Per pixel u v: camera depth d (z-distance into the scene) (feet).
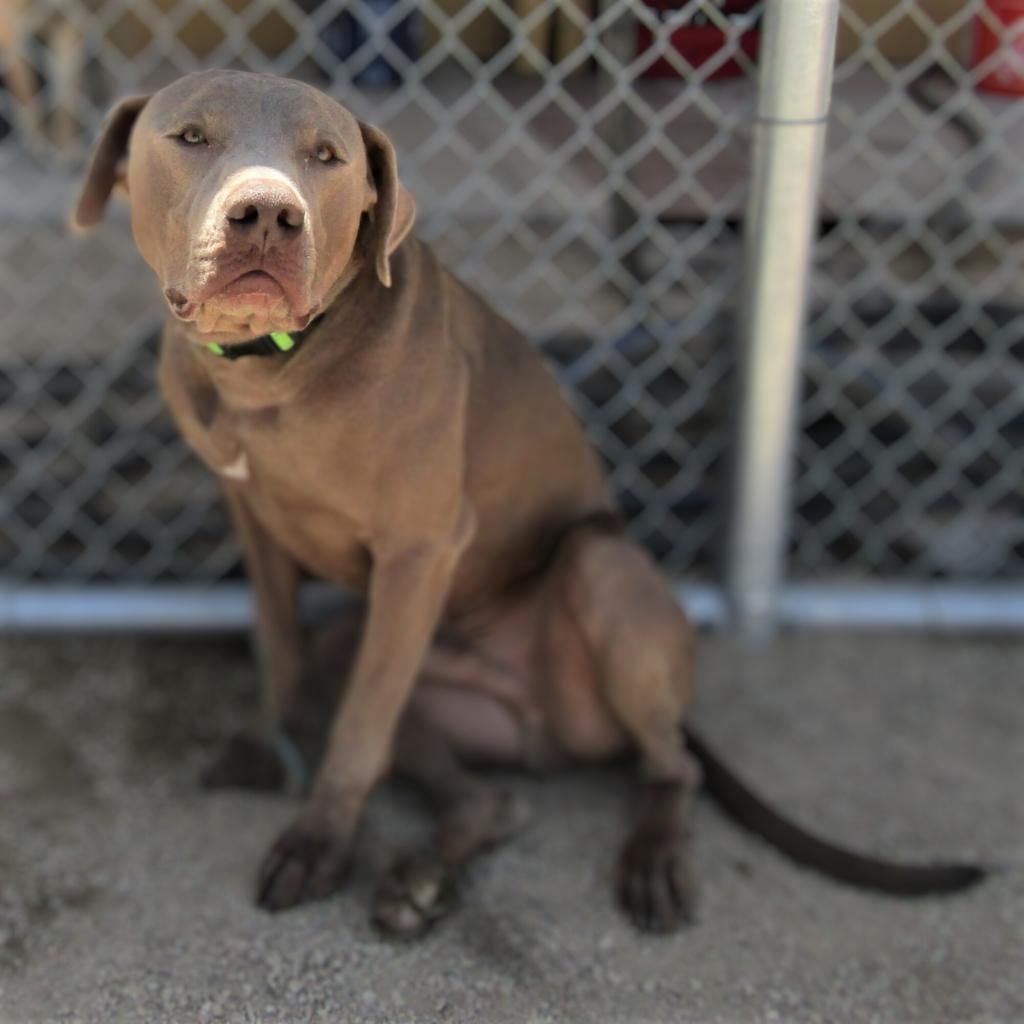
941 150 4.15
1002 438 5.01
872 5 3.84
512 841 3.49
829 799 3.71
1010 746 3.94
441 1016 2.93
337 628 3.79
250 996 2.96
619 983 3.06
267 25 5.09
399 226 2.77
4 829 3.44
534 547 3.63
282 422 2.93
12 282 5.65
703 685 4.16
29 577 4.45
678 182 4.10
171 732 3.88
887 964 3.15
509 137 4.62
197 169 2.55
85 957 3.05
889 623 4.40
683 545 4.75
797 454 5.08
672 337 4.74
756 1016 2.99
